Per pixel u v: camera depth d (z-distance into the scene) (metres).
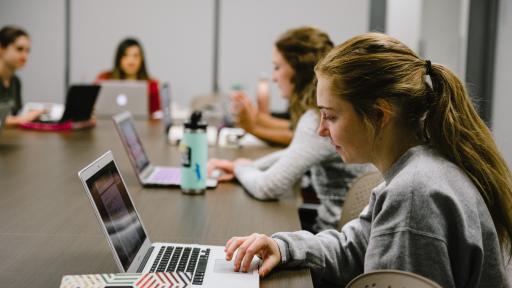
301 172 1.81
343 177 1.99
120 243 1.08
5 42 4.41
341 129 1.07
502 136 2.61
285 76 2.13
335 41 5.98
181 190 1.89
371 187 1.65
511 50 4.04
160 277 1.01
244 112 2.89
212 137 2.94
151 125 3.74
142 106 4.12
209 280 1.06
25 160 2.36
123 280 0.98
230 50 6.07
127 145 1.92
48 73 6.18
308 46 2.08
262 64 6.07
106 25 6.10
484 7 4.39
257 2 6.00
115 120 1.88
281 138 2.90
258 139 2.94
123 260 1.05
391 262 0.96
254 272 1.11
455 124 1.04
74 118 3.43
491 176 1.05
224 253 1.22
